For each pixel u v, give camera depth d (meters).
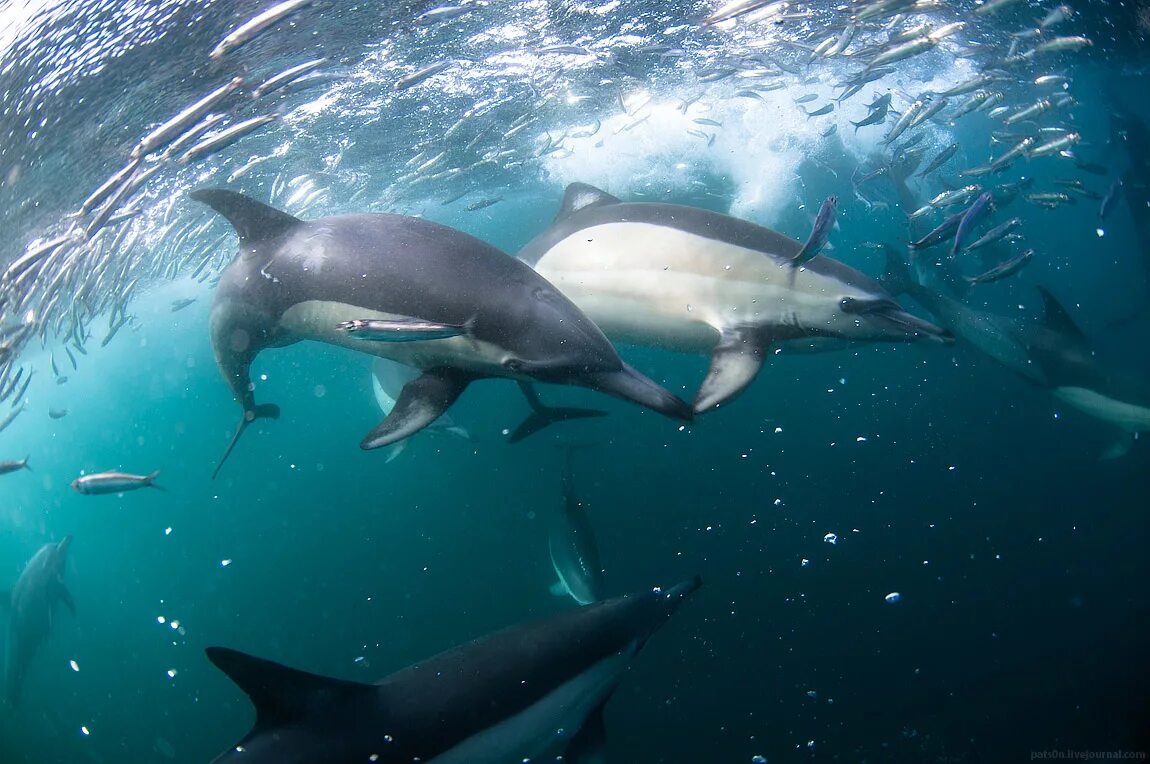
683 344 5.25
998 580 9.30
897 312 4.98
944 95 7.62
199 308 22.86
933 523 10.75
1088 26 13.27
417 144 12.86
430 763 3.47
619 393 3.45
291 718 3.25
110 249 8.85
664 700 7.84
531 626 4.23
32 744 11.08
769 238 5.04
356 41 8.33
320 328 4.24
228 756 3.15
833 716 7.34
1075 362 9.42
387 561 12.73
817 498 11.73
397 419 3.77
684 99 13.61
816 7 9.17
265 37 7.40
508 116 12.66
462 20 8.73
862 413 15.64
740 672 8.08
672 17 9.82
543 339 3.60
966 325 10.12
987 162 7.96
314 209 15.35
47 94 6.88
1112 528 10.11
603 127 14.85
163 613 14.40
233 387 5.21
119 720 10.97
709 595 9.41
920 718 7.18
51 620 11.71
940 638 8.36
